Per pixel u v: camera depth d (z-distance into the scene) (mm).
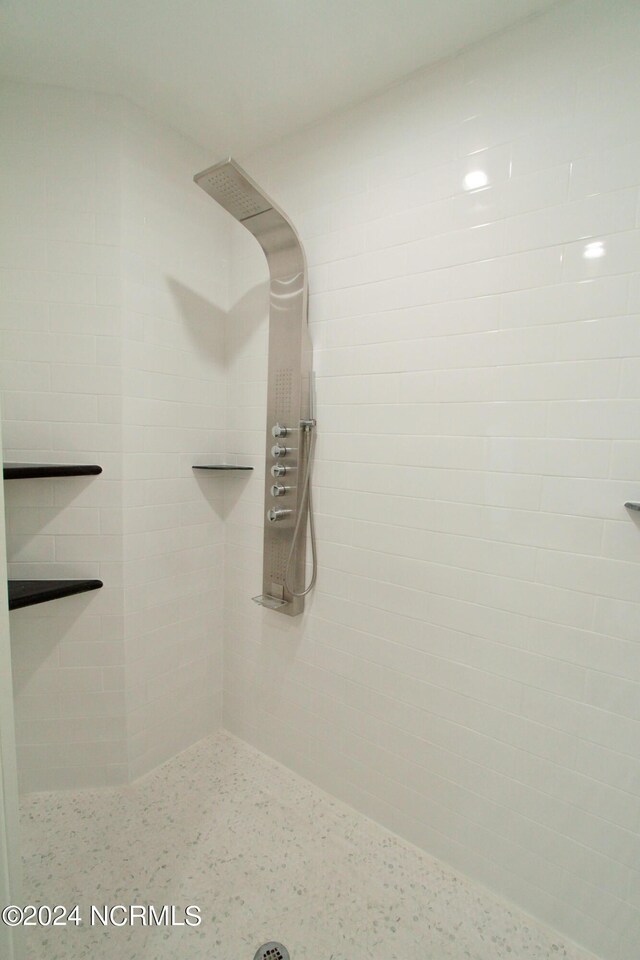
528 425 1127
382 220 1337
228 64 1269
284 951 1080
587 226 1027
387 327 1346
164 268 1568
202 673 1850
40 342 1398
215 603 1875
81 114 1381
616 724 1052
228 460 1839
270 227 1444
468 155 1177
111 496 1490
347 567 1479
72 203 1395
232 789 1595
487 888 1248
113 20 1137
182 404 1670
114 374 1459
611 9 973
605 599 1051
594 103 1004
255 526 1759
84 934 1108
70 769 1551
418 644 1342
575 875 1117
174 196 1581
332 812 1505
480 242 1169
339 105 1402
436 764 1327
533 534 1136
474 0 1045
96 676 1536
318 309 1495
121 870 1272
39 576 1454
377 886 1252
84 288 1421
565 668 1109
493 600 1205
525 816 1183
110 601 1521
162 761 1719
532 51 1070
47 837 1373
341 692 1525
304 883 1253
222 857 1324
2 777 740
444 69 1201
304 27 1140
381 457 1381
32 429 1407
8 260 1358
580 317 1045
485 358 1179
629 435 1003
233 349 1789
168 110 1466
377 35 1152
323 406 1503
